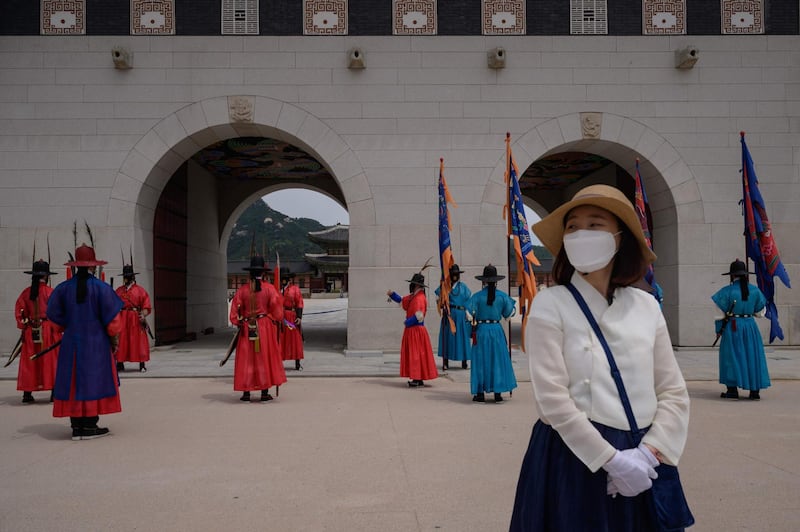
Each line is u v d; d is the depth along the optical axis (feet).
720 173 42.27
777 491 13.43
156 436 18.79
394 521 11.76
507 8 42.34
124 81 41.29
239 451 16.94
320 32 41.86
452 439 18.22
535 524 6.54
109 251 40.52
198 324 57.88
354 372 32.14
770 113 42.57
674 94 42.39
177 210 50.08
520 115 41.96
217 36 41.63
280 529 11.41
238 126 42.22
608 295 6.78
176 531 11.33
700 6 42.80
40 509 12.51
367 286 41.06
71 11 41.39
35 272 24.84
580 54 42.27
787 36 42.96
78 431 18.45
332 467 15.37
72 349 18.49
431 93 41.86
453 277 32.63
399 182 41.45
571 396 6.49
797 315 42.14
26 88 41.09
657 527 6.26
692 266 41.78
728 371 25.05
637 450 6.13
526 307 24.44
